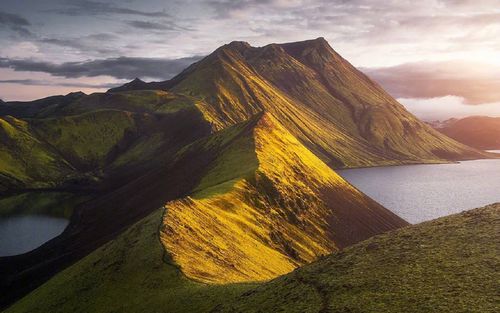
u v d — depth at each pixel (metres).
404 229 58.44
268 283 58.19
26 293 135.62
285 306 47.66
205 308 58.81
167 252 80.06
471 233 50.31
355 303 42.16
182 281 69.75
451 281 40.94
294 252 131.88
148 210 193.12
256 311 49.91
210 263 83.62
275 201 163.00
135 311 66.06
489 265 42.19
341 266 52.62
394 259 49.44
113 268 83.19
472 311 35.50
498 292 37.34
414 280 43.22
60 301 81.50
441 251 47.69
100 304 73.12
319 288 48.47
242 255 98.88
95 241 176.75
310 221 167.88
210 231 104.25
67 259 160.88
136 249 85.62
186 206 110.56
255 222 136.12
